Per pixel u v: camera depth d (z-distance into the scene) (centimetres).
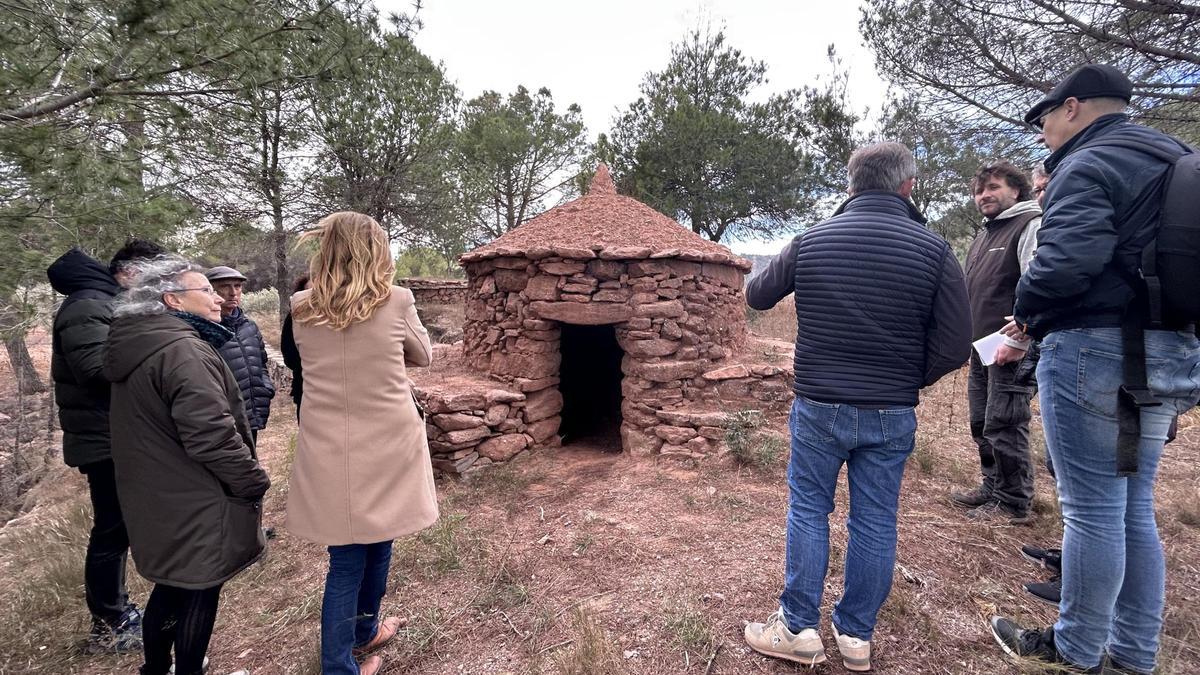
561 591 262
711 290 500
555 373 498
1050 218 173
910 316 183
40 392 939
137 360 179
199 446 179
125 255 247
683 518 329
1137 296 165
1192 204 152
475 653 224
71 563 311
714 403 460
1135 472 166
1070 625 185
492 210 1638
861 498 194
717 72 1356
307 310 192
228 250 1026
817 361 194
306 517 188
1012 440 301
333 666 192
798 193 1295
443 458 420
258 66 313
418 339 211
